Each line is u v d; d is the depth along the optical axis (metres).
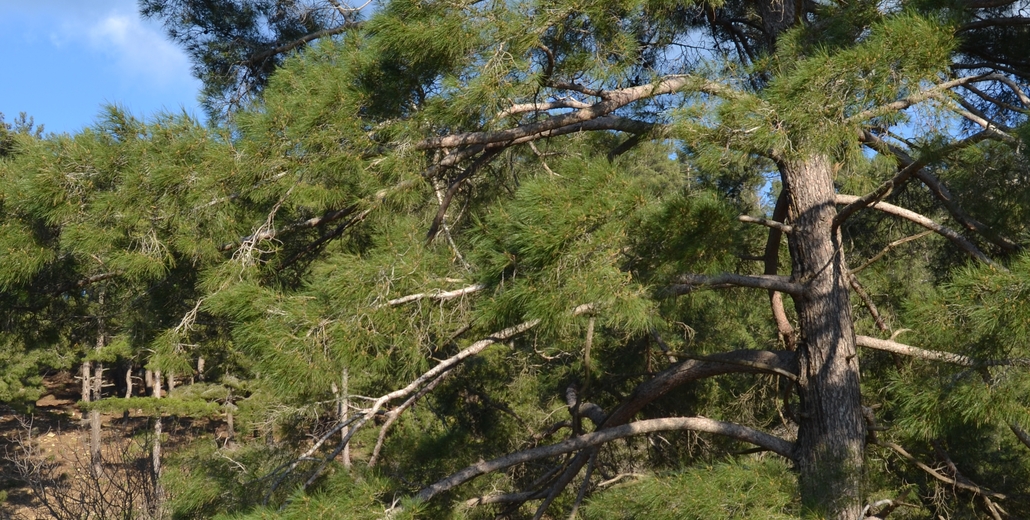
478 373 17.94
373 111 9.27
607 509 9.45
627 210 7.60
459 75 9.02
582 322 8.98
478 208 12.30
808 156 7.62
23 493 35.25
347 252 10.00
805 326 10.91
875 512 10.16
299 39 14.34
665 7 9.71
